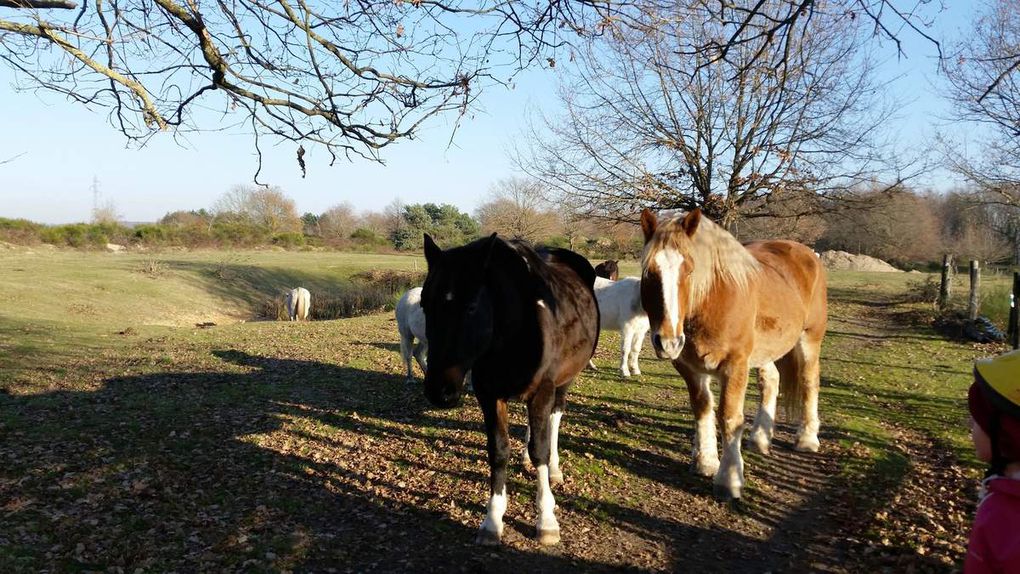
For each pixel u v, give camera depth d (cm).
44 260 2786
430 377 385
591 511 505
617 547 450
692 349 530
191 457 609
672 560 435
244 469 580
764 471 599
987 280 2606
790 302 588
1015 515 185
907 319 1767
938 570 404
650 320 487
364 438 682
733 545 458
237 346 1294
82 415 747
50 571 383
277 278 2959
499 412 445
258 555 420
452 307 387
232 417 754
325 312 2258
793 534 478
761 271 569
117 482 536
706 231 513
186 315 2200
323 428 715
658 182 1588
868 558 433
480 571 411
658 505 521
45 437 653
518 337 429
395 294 2539
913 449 670
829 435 705
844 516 502
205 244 4453
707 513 509
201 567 401
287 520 476
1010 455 190
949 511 499
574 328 483
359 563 418
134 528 451
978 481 560
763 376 650
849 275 3344
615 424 734
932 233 4156
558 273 524
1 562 386
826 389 948
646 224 515
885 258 4284
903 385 980
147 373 1015
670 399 875
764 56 1203
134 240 4138
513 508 507
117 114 432
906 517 491
